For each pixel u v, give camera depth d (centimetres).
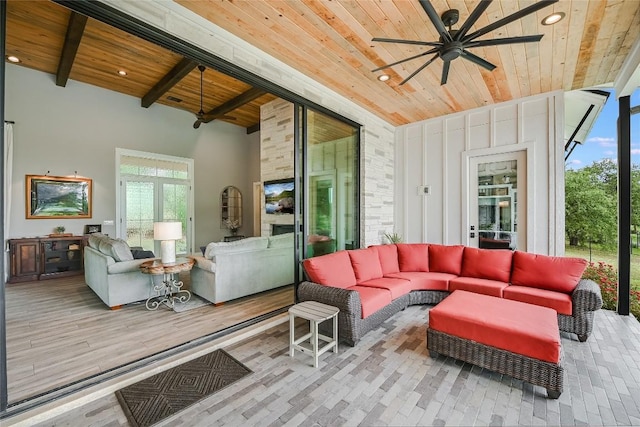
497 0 222
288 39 276
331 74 346
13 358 237
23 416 165
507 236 430
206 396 189
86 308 363
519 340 200
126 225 632
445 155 486
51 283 487
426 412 175
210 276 375
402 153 537
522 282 323
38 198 526
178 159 712
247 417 170
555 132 387
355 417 171
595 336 279
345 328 258
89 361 233
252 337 281
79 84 567
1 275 167
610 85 365
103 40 412
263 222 622
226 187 809
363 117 461
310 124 378
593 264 404
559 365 186
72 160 562
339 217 434
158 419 168
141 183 659
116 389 196
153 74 527
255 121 798
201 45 243
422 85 374
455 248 395
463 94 402
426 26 256
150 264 365
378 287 320
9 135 498
